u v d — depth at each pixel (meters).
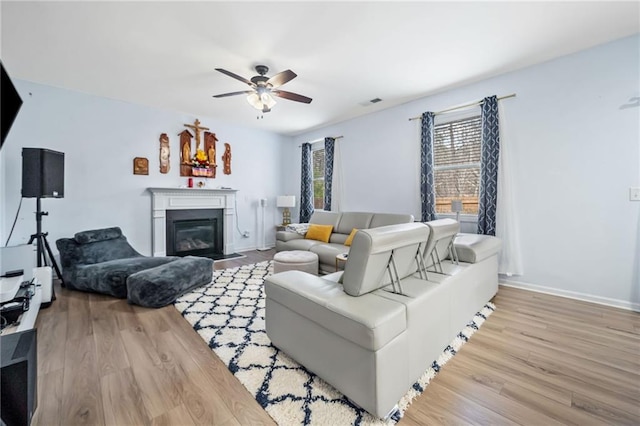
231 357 1.80
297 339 1.65
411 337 1.46
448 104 3.72
